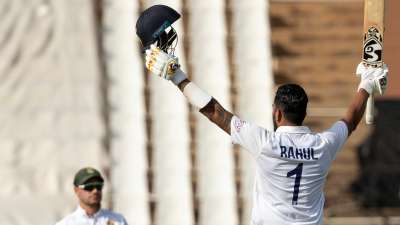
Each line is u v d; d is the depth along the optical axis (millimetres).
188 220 45844
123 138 48531
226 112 18344
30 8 53281
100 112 49219
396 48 56562
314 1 57219
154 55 17766
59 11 53250
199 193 47312
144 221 45250
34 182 46312
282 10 56875
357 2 57375
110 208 45281
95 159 47219
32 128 48625
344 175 50312
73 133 48344
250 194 46969
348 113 19250
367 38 19141
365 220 47219
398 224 47031
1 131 48406
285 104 18516
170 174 47656
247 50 53125
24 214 44094
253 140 18234
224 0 54750
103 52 52281
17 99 49719
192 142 49188
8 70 50906
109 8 54219
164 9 17766
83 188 30750
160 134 49375
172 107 50406
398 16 57562
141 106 50000
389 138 51188
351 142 51719
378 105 52031
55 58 51562
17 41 52062
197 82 51281
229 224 45969
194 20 53844
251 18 54500
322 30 56250
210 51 52594
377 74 19188
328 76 53969
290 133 18453
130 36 53000
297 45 55344
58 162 47156
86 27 52719
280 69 54031
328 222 46969
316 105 52562
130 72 51500
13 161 47156
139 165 47344
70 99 49812
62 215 44125
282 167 18281
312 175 18391
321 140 18531
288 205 18469
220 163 48281
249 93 51000
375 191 49406
